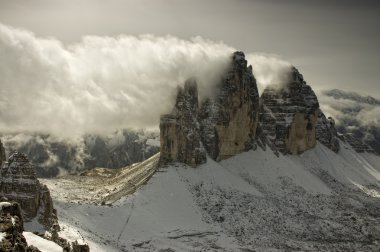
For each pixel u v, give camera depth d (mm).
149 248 191875
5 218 87125
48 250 95062
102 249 162625
